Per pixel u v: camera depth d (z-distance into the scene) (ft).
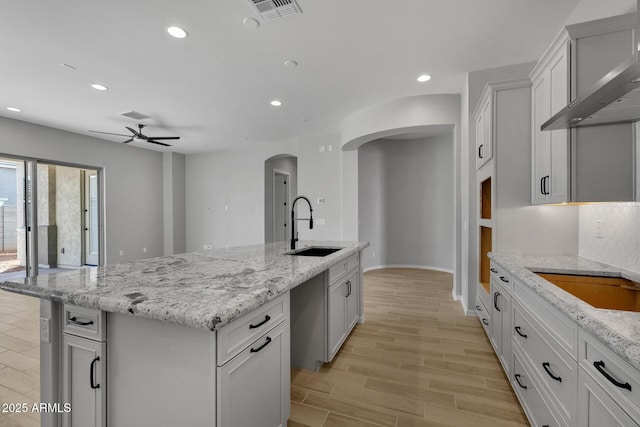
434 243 20.27
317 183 18.98
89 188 21.15
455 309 11.87
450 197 19.53
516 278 5.89
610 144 5.47
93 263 21.15
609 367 2.95
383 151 21.02
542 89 6.99
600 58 5.38
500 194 8.10
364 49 9.14
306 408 5.90
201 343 3.44
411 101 12.91
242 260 6.61
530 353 5.17
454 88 12.08
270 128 17.51
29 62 9.59
